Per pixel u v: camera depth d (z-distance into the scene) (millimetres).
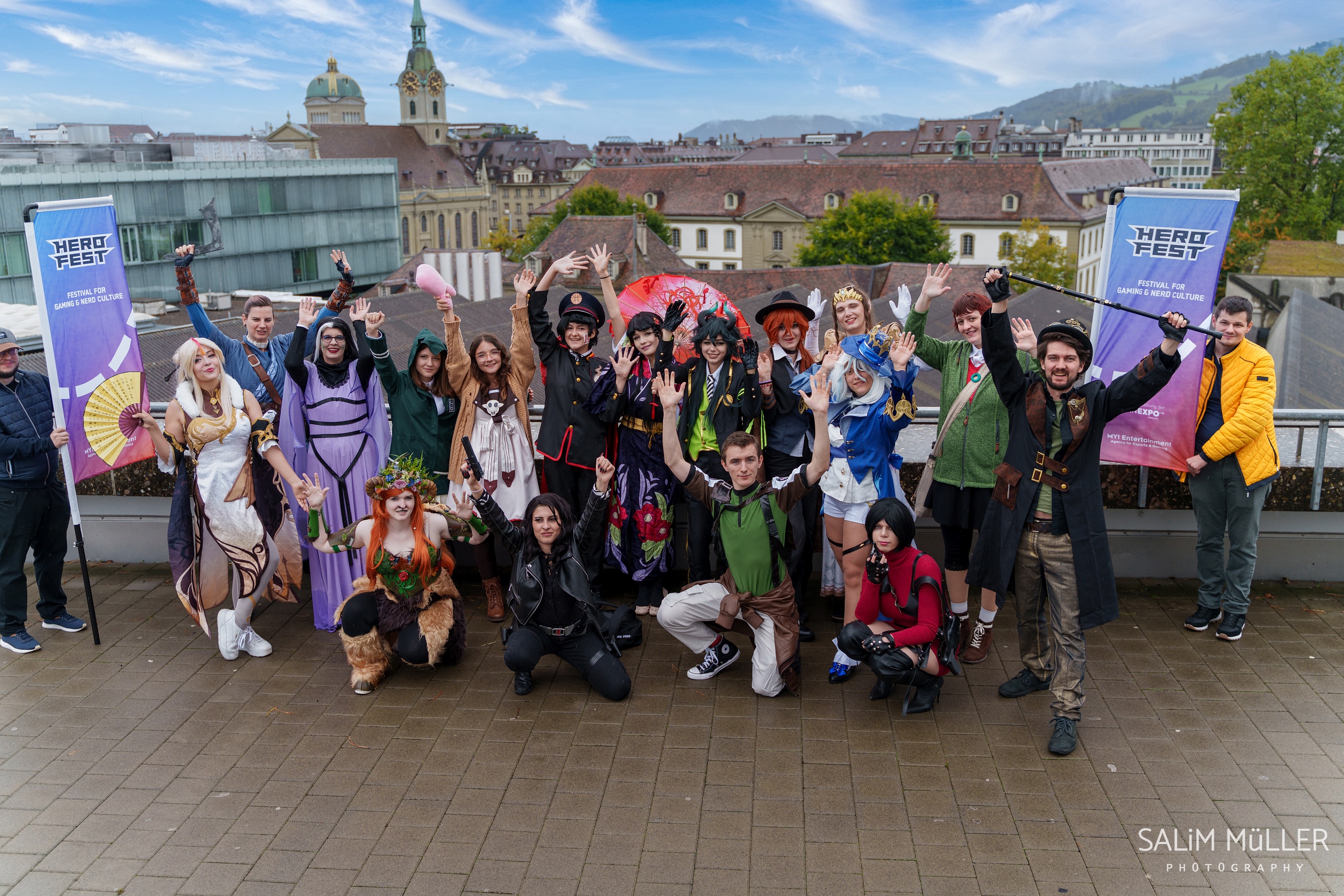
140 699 5395
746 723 5066
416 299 37031
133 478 7043
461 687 5508
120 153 66875
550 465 6137
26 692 5480
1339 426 6758
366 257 80812
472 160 175000
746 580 5219
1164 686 5293
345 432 6039
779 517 5145
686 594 5387
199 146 72875
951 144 166625
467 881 3928
